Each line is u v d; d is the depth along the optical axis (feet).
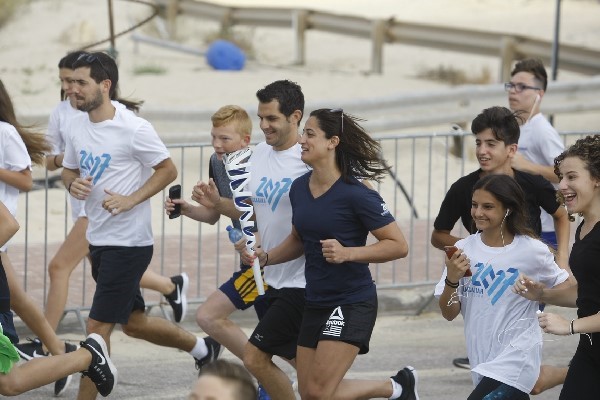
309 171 53.42
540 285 47.44
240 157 53.83
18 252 91.86
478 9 283.79
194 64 181.88
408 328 78.64
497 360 49.08
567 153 46.26
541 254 49.11
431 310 82.43
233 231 53.47
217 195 57.36
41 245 94.32
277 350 55.06
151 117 111.86
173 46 185.57
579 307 45.85
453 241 57.98
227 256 92.58
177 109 112.98
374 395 55.93
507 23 261.24
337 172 50.96
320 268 51.34
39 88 158.81
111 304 58.65
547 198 57.31
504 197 48.83
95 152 58.70
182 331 65.10
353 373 68.13
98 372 54.44
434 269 88.58
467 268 49.08
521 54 167.22
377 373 68.23
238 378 28.25
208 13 204.33
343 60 200.64
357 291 51.39
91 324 58.90
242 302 59.16
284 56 201.36
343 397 54.80
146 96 152.87
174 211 59.16
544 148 67.41
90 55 58.39
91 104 57.98
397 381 56.70
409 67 194.29
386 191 115.24
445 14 278.05
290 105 54.90
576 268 45.47
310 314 52.13
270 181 55.62
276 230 55.93
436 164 124.36
